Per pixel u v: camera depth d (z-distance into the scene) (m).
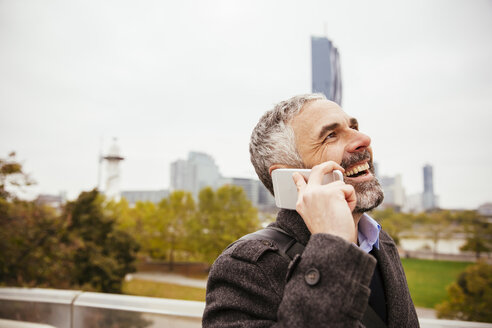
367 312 0.72
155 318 1.57
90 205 21.38
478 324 1.30
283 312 0.53
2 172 15.63
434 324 1.33
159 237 26.95
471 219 26.11
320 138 0.76
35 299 1.77
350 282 0.52
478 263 22.91
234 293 0.66
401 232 26.34
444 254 25.39
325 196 0.58
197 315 1.51
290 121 0.81
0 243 16.30
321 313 0.51
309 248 0.56
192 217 25.50
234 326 0.61
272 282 0.65
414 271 23.20
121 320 1.61
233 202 23.84
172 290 21.97
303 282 0.54
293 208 0.70
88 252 19.77
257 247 0.70
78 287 19.30
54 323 1.72
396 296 0.80
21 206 17.11
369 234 0.81
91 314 1.67
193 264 26.77
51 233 18.41
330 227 0.57
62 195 21.48
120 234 22.75
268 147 0.83
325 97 0.85
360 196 0.74
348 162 0.75
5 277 16.50
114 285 20.64
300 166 0.78
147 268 26.47
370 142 0.77
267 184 0.88
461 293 21.34
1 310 1.77
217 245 23.09
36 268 17.03
